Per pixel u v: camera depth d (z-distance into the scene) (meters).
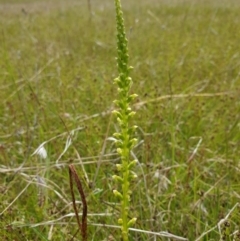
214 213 0.52
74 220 0.52
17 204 0.55
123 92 0.29
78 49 1.43
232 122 0.77
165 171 0.60
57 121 0.77
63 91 0.89
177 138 0.70
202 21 1.77
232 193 0.56
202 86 0.94
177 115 0.77
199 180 0.58
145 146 0.65
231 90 0.89
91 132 0.69
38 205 0.53
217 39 1.38
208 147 0.69
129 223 0.30
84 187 0.57
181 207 0.54
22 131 0.73
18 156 0.69
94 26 1.83
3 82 0.99
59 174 0.58
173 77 0.96
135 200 0.56
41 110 0.79
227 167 0.61
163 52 1.26
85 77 1.03
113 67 1.14
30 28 1.68
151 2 2.76
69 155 0.65
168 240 0.48
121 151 0.29
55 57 1.22
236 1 2.45
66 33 1.62
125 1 3.01
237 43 1.31
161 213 0.53
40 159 0.65
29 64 1.14
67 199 0.55
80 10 2.55
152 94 0.82
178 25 1.71
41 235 0.46
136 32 1.61
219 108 0.81
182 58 1.09
